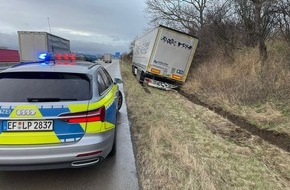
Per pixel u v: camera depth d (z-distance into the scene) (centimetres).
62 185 425
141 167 482
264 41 1322
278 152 568
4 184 427
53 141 389
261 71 1116
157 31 1556
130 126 750
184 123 764
